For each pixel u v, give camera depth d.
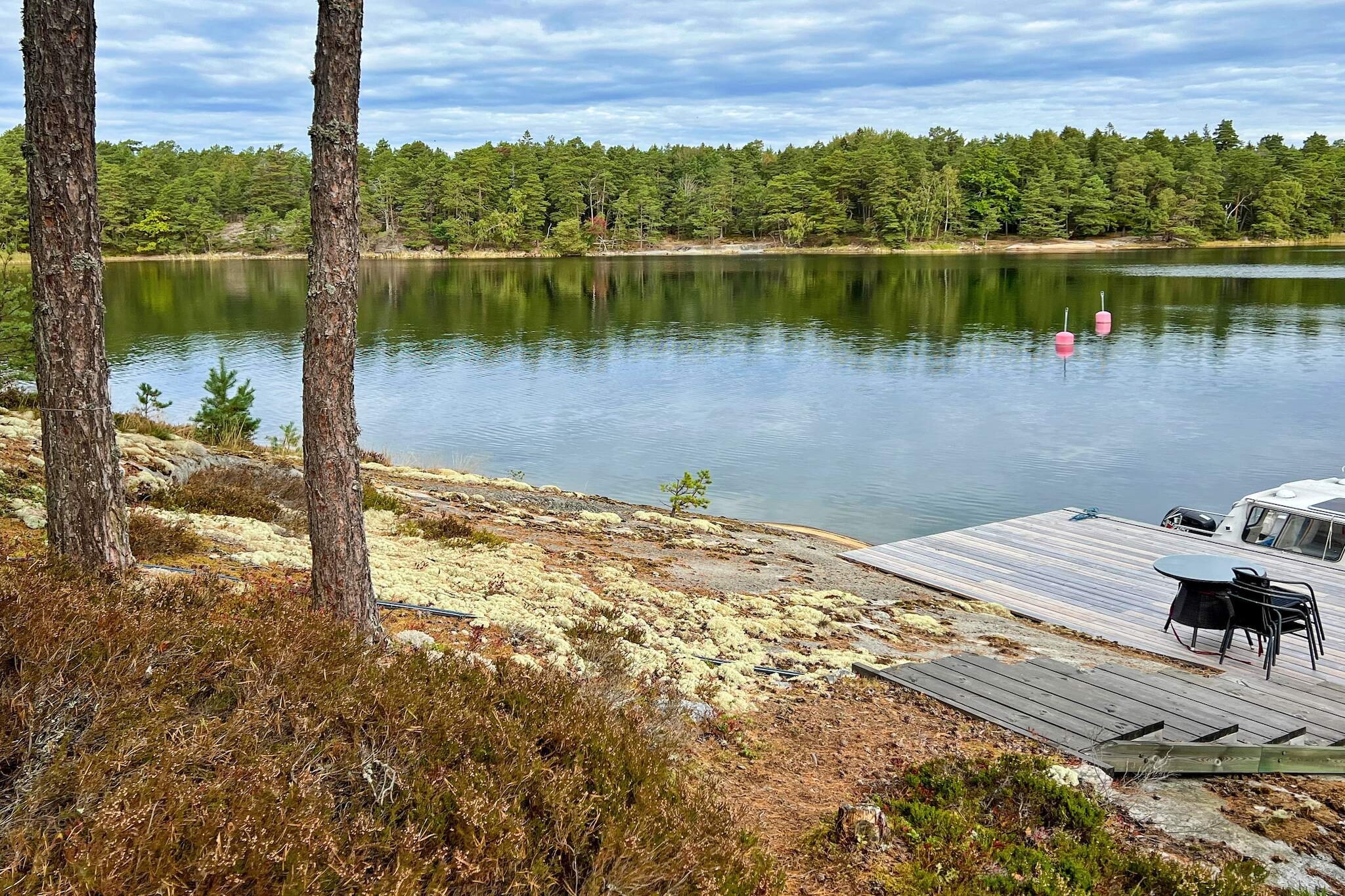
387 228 137.50
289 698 4.27
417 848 3.46
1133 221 135.00
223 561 7.98
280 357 40.38
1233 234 135.38
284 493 12.95
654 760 4.79
